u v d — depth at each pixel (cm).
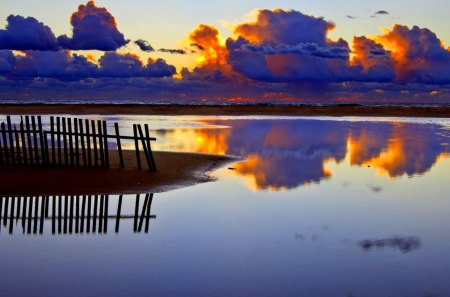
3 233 878
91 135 1430
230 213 1030
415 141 2600
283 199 1171
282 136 2817
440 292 629
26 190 1186
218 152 2050
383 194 1241
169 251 785
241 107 6694
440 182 1419
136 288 636
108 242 830
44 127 2977
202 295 615
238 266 716
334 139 2673
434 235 881
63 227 917
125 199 1139
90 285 645
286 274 689
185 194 1207
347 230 910
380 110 6256
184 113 5344
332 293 625
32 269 702
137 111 5338
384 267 718
